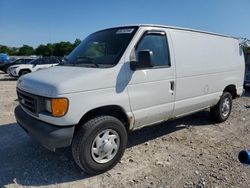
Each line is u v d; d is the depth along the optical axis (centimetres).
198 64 527
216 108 629
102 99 374
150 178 378
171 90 472
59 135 346
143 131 580
